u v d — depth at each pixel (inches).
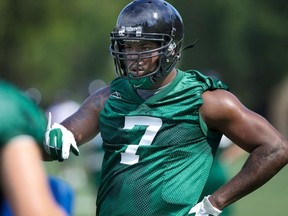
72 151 618.2
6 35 3548.2
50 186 435.5
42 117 407.8
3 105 391.9
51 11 3590.1
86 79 5984.3
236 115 601.6
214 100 605.3
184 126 602.2
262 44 4160.9
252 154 600.7
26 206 377.4
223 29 4212.6
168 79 610.9
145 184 597.6
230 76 4254.4
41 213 377.4
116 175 606.9
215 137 615.5
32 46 3649.1
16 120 390.6
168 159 600.1
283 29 4141.2
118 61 605.3
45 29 3604.8
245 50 4178.2
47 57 4126.5
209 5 4259.4
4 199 398.9
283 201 1644.9
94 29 4680.1
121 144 609.3
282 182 2041.1
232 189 597.6
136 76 599.2
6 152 385.7
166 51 602.9
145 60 598.5
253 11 4153.5
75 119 633.0
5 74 3732.8
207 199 597.0
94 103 636.7
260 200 1665.8
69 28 3698.3
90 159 1513.3
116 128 612.4
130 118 608.4
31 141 391.9
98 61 5944.9
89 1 3986.2
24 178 381.4
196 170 604.4
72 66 5413.4
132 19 601.6
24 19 3531.0
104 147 622.2
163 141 600.1
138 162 600.7
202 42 4315.9
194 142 605.9
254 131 599.8
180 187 597.0
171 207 596.7
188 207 598.2
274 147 595.2
